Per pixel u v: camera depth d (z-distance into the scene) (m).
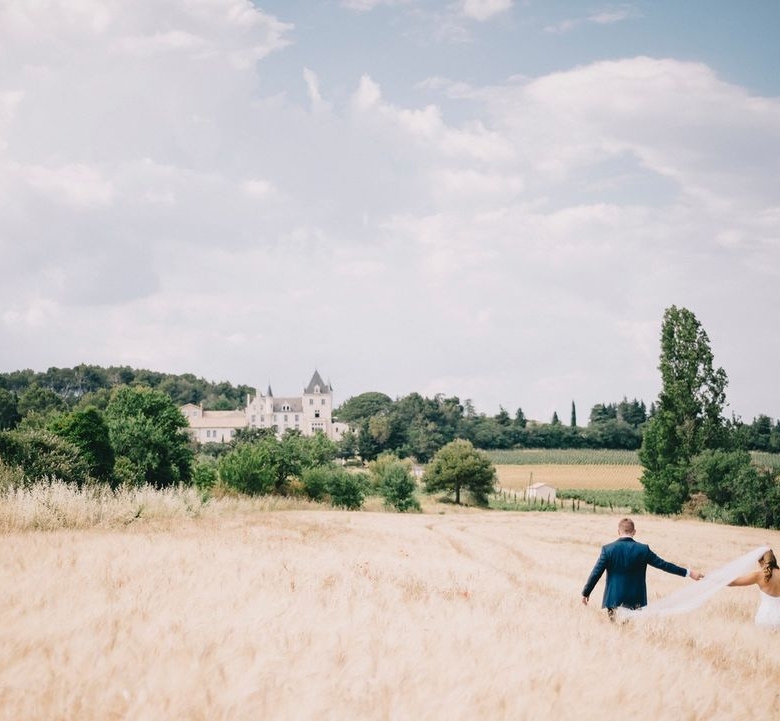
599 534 45.09
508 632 7.75
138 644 5.82
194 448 148.12
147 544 15.01
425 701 5.06
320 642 6.52
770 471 74.56
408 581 12.70
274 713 4.66
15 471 32.66
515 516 69.75
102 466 54.53
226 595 8.72
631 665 6.57
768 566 11.30
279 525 32.81
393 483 80.94
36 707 4.40
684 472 75.25
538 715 5.01
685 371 76.81
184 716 4.46
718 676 7.03
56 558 11.03
